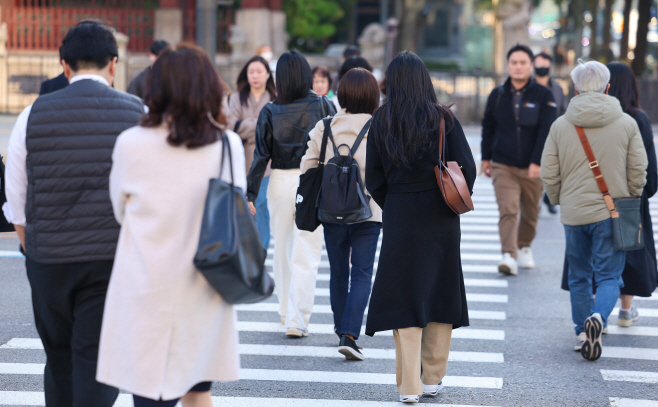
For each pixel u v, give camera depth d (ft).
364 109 31.60
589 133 31.76
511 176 48.19
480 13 283.18
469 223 67.82
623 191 31.73
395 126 25.31
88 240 19.42
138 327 17.21
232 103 43.80
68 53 20.29
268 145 35.09
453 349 34.37
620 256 32.14
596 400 28.02
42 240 19.40
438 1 270.67
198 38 99.55
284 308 37.60
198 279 17.56
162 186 17.44
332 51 206.08
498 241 60.39
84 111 19.71
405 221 25.70
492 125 48.55
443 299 26.30
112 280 17.72
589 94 31.68
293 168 35.29
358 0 261.03
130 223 17.54
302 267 35.29
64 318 20.49
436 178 25.50
